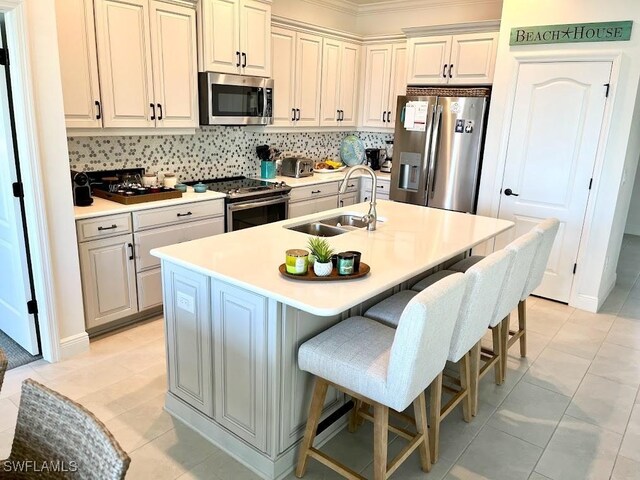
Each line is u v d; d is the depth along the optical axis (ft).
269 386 6.60
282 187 14.42
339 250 8.09
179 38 11.84
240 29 13.04
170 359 8.07
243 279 6.49
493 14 15.97
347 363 6.11
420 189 15.85
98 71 10.47
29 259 9.43
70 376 9.29
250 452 7.08
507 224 10.36
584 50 12.27
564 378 9.82
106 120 10.79
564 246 13.47
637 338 11.68
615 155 12.31
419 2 17.37
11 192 9.09
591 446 7.78
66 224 9.45
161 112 11.83
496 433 8.05
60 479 3.75
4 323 10.81
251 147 16.17
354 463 7.27
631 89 11.85
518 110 13.55
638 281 15.98
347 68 17.48
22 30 8.11
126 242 10.75
